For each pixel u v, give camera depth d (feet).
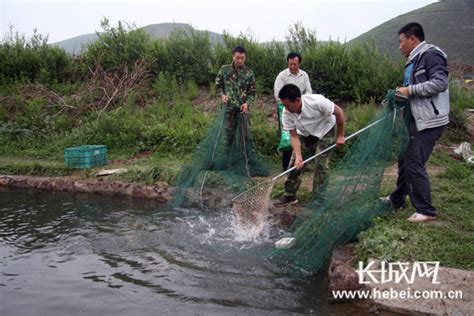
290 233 16.52
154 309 12.95
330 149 17.42
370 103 32.45
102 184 25.35
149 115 35.40
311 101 17.29
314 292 13.89
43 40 46.16
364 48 37.73
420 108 15.34
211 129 23.99
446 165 25.46
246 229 18.28
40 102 36.96
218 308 12.96
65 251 17.28
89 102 38.14
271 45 38.86
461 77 43.24
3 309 13.01
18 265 16.08
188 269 15.48
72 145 32.09
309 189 22.11
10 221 20.92
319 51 36.58
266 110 34.30
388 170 24.34
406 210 17.44
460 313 11.56
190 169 23.84
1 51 44.73
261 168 24.81
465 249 13.89
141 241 18.10
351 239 15.78
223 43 41.88
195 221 20.44
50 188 26.22
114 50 43.21
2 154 32.12
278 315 12.58
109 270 15.56
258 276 14.92
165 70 41.86
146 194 24.36
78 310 12.95
